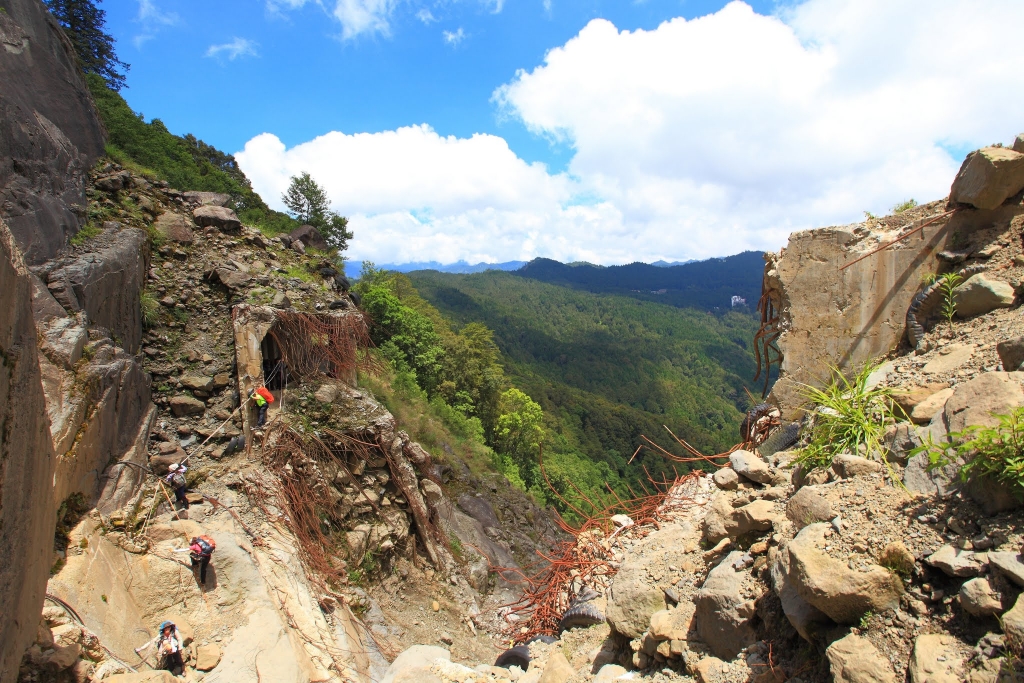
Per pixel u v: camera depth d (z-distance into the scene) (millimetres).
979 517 2660
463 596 15008
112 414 10016
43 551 4281
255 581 9500
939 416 3408
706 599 3459
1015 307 4457
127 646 7496
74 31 30594
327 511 12859
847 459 3594
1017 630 2025
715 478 4859
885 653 2461
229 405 13398
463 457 23859
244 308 13789
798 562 2791
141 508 10016
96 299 11008
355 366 17172
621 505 6180
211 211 17516
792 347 5906
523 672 4898
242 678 8000
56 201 12047
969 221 5289
